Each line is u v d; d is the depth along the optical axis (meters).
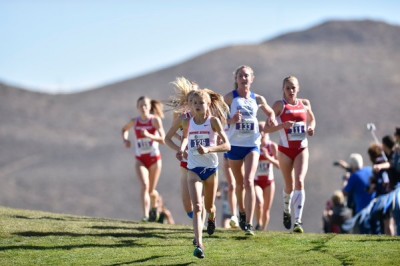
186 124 21.78
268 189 30.67
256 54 177.25
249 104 24.66
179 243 23.12
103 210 106.69
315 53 178.00
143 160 31.64
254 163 24.31
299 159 25.75
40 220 26.33
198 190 20.48
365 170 31.95
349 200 32.28
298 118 25.81
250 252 21.64
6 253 21.72
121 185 116.44
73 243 22.97
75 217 28.27
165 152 125.31
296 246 22.48
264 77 158.12
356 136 127.88
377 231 30.33
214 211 22.28
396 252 21.12
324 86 152.50
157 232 24.95
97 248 22.31
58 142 139.62
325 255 21.03
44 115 155.50
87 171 123.62
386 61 173.00
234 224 26.53
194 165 21.05
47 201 110.94
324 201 99.94
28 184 117.94
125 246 22.62
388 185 29.38
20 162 129.38
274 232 25.16
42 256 21.41
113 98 165.75
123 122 151.00
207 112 21.20
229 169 27.45
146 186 31.28
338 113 138.25
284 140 25.89
